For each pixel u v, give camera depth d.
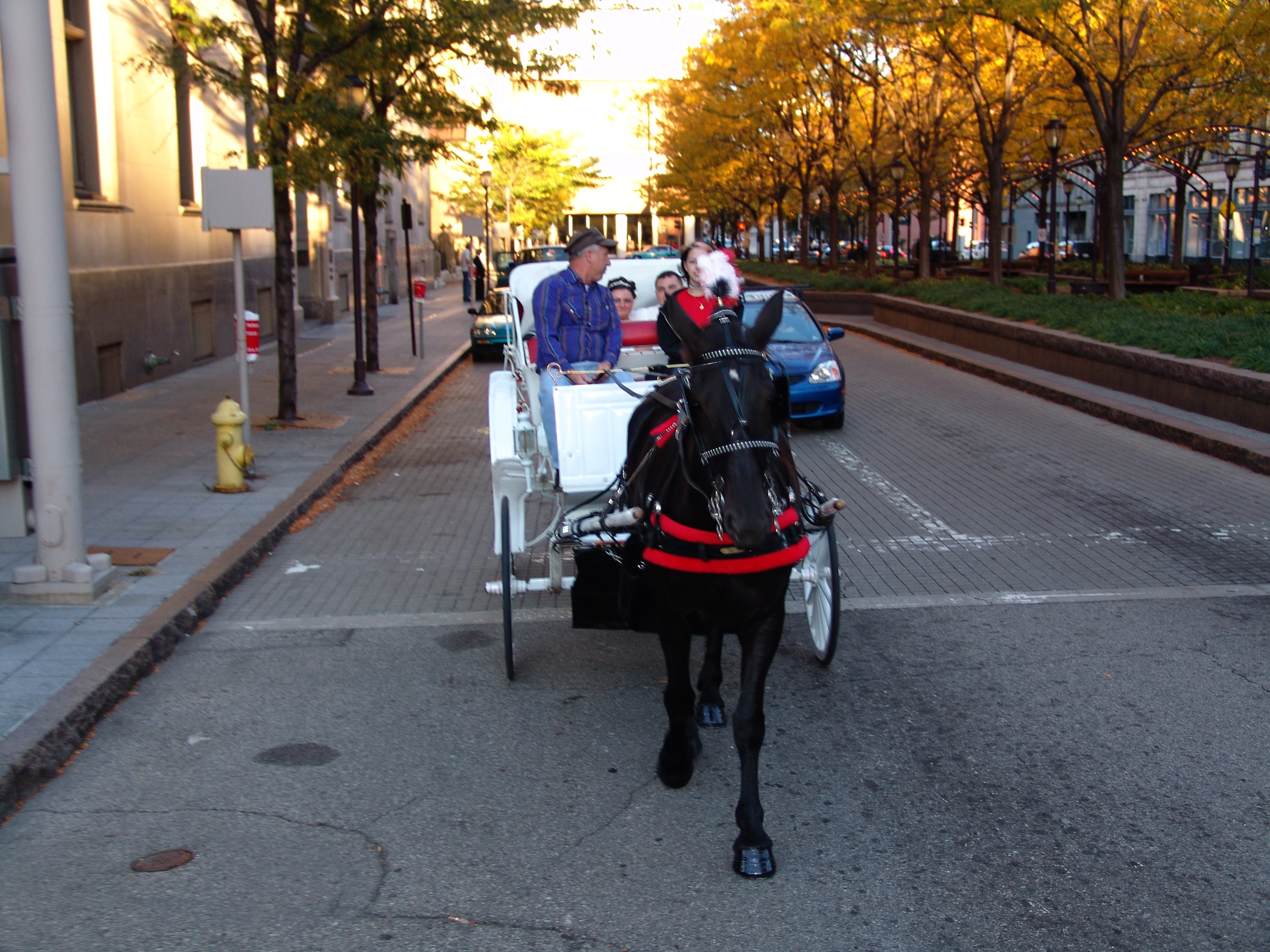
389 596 8.17
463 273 50.41
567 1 14.97
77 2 16.00
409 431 15.64
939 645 6.97
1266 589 8.00
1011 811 4.89
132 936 4.05
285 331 14.83
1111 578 8.34
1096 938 3.98
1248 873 4.38
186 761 5.50
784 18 23.55
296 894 4.32
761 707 4.53
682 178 54.31
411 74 16.62
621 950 3.95
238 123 23.09
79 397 15.92
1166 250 60.84
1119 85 20.83
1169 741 5.56
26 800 5.10
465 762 5.48
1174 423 13.66
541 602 7.98
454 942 4.00
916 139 33.59
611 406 6.13
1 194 12.81
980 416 15.63
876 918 4.12
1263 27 19.28
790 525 4.55
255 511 10.11
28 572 7.44
